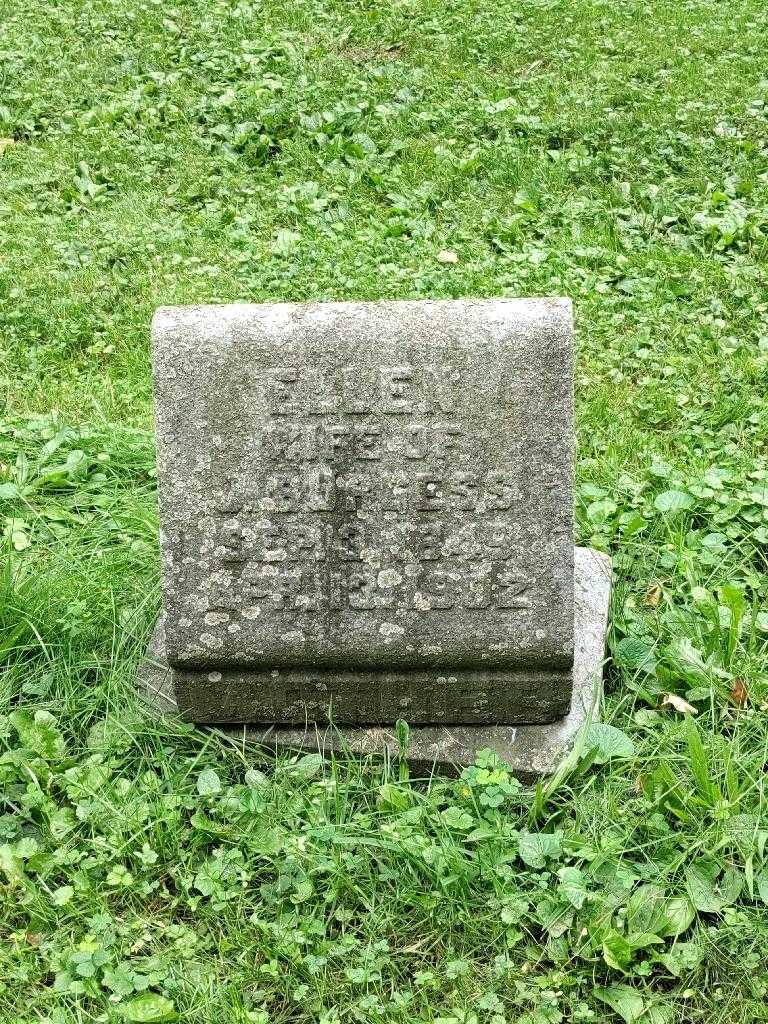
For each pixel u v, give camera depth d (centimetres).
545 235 342
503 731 226
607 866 211
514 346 214
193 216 348
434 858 212
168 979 204
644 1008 202
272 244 338
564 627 221
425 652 222
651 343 307
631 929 207
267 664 223
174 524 219
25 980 205
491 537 219
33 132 395
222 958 207
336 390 215
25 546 257
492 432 216
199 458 217
